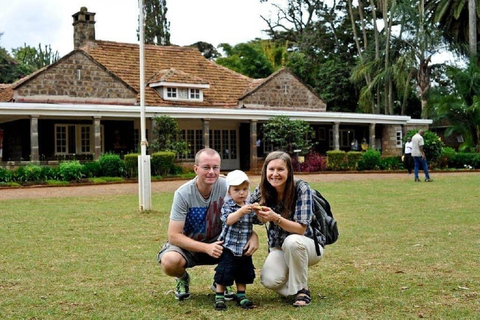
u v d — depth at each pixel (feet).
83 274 21.80
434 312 16.01
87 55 85.61
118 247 27.43
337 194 51.96
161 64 104.88
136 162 76.74
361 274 21.03
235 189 16.98
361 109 149.18
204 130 89.76
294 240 16.97
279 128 92.38
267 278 17.53
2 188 64.34
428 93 122.83
